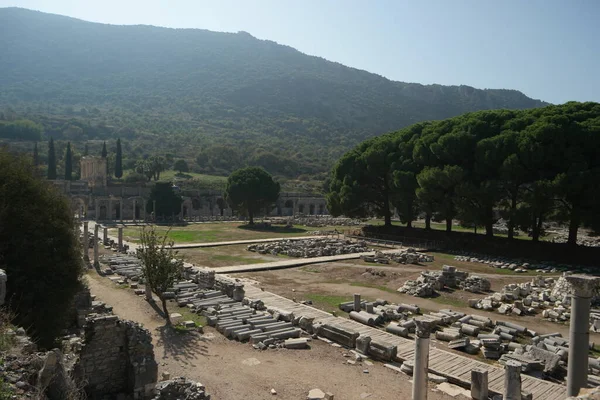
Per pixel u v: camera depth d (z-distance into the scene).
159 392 13.82
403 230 69.38
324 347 22.47
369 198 71.69
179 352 20.84
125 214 107.00
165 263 26.00
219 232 77.88
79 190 104.38
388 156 67.44
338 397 16.77
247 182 86.62
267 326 24.16
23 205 20.50
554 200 49.47
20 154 23.16
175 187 115.62
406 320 26.80
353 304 29.47
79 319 24.14
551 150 46.94
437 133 61.00
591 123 48.19
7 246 19.58
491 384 18.14
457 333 24.30
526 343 23.92
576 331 14.82
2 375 10.76
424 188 58.12
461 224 57.28
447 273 37.97
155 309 28.39
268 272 43.53
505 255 54.25
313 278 40.91
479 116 59.12
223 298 30.28
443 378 18.83
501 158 51.09
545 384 18.30
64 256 21.22
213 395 16.44
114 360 17.20
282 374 18.72
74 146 173.62
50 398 11.58
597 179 44.09
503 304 31.12
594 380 18.25
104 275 39.16
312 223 92.00
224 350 21.34
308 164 197.25
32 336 18.84
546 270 45.75
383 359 20.95
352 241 63.66
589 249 48.91
